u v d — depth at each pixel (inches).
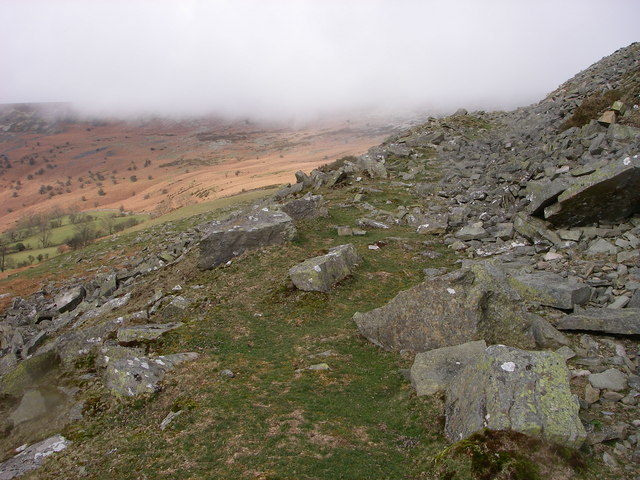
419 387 536.7
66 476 457.4
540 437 393.7
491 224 1197.7
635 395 475.8
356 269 1035.9
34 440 581.9
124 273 1625.2
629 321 580.7
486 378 446.6
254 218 1284.4
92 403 631.2
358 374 629.0
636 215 892.0
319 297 911.7
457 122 2694.4
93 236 4308.6
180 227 2783.0
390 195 1685.5
